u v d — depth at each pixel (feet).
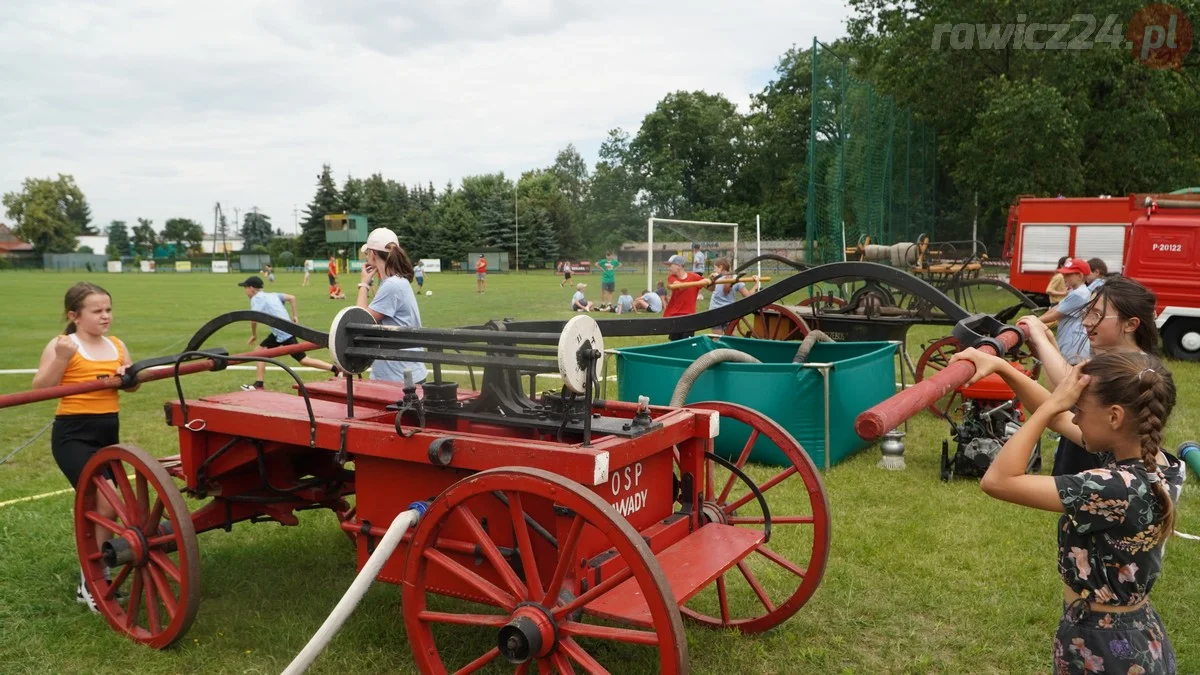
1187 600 15.12
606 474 10.28
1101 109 93.40
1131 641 8.04
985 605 14.94
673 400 21.70
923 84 100.89
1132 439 8.00
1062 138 85.87
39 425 29.55
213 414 13.73
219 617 14.57
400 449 11.55
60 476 22.84
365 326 12.57
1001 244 114.32
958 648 13.58
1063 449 10.20
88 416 14.99
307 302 94.07
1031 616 14.46
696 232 102.32
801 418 23.90
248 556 17.37
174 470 15.05
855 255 58.90
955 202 113.19
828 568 16.60
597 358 10.66
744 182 216.33
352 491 15.88
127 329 62.28
